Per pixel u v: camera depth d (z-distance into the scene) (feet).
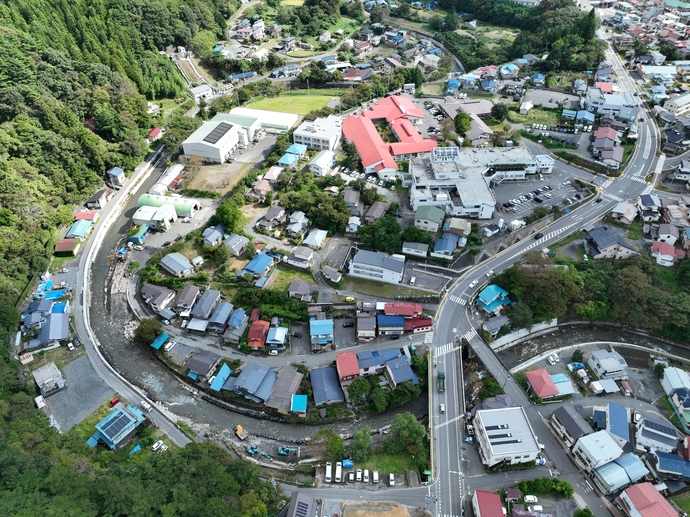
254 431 257.96
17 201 331.77
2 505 174.19
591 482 225.56
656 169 410.31
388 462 234.79
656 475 225.97
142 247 355.15
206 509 188.65
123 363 291.17
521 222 352.28
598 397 267.39
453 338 290.97
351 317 308.40
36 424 235.61
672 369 272.31
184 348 292.81
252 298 312.09
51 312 304.71
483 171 391.24
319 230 355.77
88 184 398.62
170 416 257.34
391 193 396.16
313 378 271.28
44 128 394.11
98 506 186.80
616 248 330.34
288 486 225.56
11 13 469.98
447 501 217.36
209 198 399.03
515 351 298.35
